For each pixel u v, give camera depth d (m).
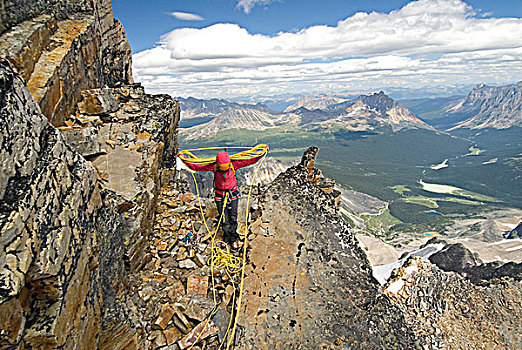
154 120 12.03
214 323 6.27
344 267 7.75
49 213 3.74
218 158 8.25
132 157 9.51
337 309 6.78
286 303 6.84
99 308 4.86
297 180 10.17
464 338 10.62
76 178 4.68
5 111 3.48
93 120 10.33
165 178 12.30
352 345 6.21
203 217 9.26
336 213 9.31
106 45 15.62
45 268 3.37
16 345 3.13
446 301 11.63
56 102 8.58
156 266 7.86
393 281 11.98
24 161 3.62
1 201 3.19
